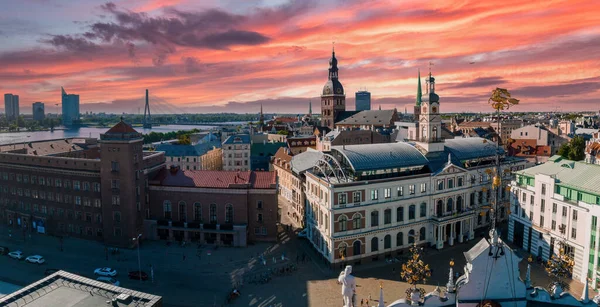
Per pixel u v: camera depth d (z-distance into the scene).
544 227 87.62
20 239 108.50
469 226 101.19
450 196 97.94
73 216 109.00
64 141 144.50
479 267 41.06
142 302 44.56
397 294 74.62
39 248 101.75
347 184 85.25
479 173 103.75
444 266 86.25
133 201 101.06
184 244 101.94
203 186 103.62
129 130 101.69
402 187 91.81
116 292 47.16
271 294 76.25
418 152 99.50
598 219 73.75
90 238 107.38
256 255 95.44
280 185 150.88
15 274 86.25
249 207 103.44
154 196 106.88
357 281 80.44
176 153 182.00
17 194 117.31
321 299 73.88
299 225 118.00
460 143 112.50
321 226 91.38
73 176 107.44
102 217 104.56
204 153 188.12
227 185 103.38
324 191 88.50
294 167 126.88
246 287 79.44
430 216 96.12
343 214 85.81
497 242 41.38
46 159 110.94
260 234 104.19
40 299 45.91
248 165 186.50
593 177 80.56
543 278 80.06
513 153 161.88
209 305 72.69
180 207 105.75
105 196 102.19
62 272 51.56
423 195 94.31
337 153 94.94
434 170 96.88
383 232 90.25
